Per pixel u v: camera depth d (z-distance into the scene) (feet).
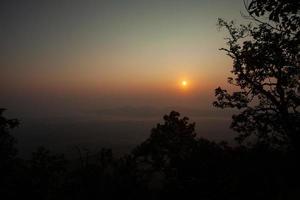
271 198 39.58
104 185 91.40
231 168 51.75
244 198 43.62
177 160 70.85
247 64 47.96
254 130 51.47
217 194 50.98
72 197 93.66
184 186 64.34
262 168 45.39
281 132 47.09
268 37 39.68
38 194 90.68
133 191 87.15
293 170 42.22
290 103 46.26
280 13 24.70
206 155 62.64
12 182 82.64
